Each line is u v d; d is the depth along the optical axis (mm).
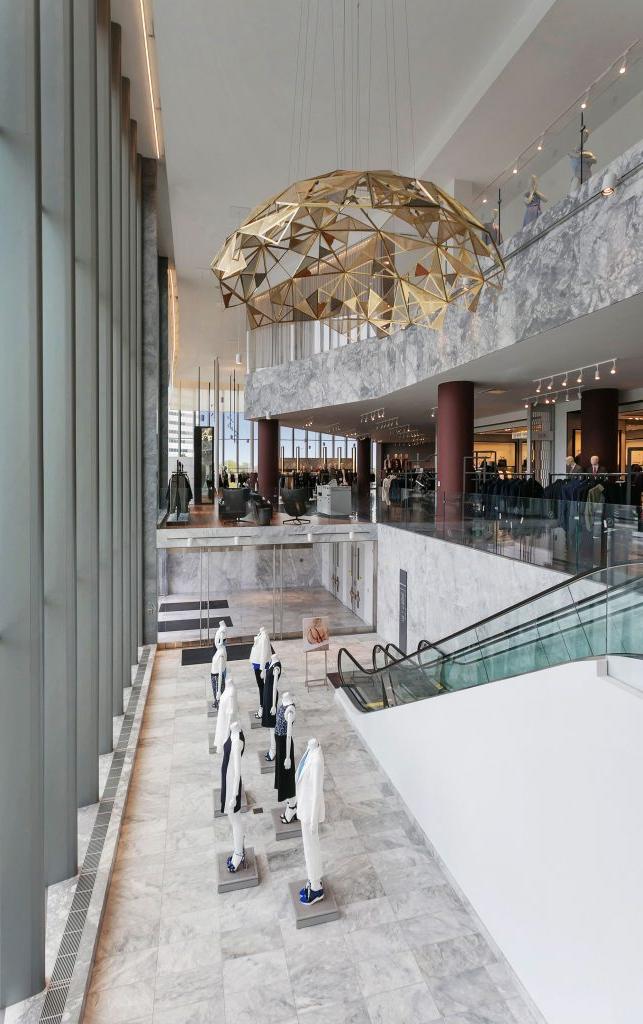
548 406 18156
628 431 15156
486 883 5379
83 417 7070
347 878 6223
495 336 10289
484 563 10648
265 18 9312
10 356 4211
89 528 7051
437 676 6863
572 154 8102
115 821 6832
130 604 11891
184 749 9312
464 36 9742
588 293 7820
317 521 17391
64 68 5449
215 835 6992
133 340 12859
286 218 4043
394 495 15664
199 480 25656
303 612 18250
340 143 12945
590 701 3975
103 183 8305
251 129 12383
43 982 4457
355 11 9102
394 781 8031
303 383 20938
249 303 5617
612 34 9008
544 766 4512
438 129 12375
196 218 16594
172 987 4789
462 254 4891
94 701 7176
